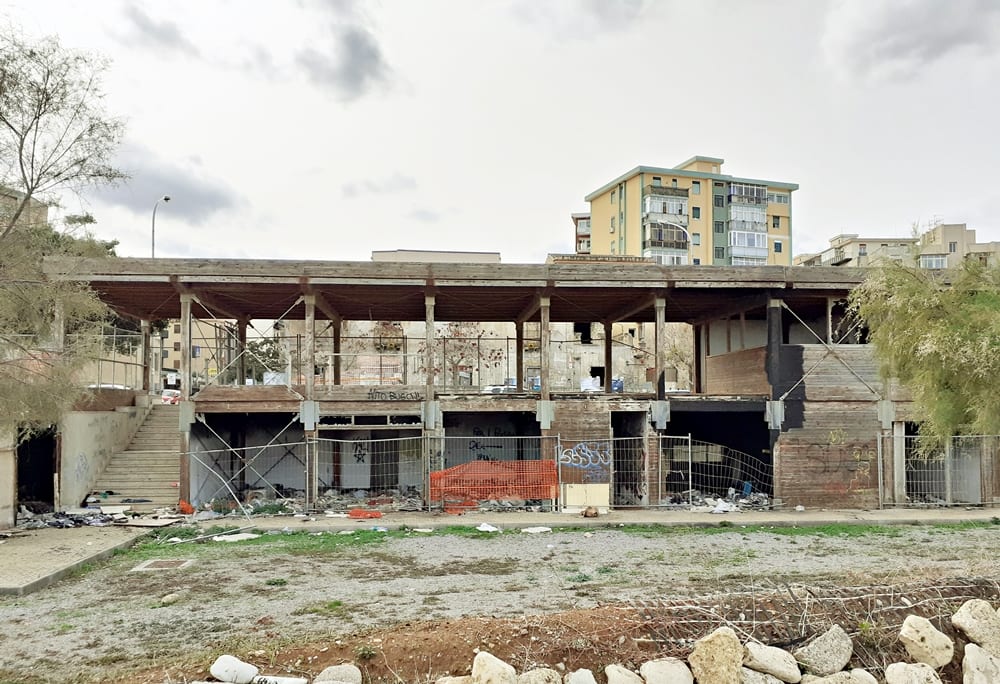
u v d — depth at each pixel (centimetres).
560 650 871
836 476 2138
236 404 2092
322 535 1734
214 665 814
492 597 1136
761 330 2489
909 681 879
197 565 1402
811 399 2158
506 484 2083
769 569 1357
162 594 1178
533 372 4150
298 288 2084
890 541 1669
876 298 1452
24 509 1925
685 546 1603
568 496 2136
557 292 2231
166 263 1975
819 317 2561
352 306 2530
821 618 964
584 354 4231
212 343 6656
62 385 1577
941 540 1681
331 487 2473
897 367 1432
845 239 8069
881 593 1029
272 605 1095
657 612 955
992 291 1312
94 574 1331
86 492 2055
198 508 2055
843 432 2153
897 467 2167
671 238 7456
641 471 2184
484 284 2070
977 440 2170
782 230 8025
